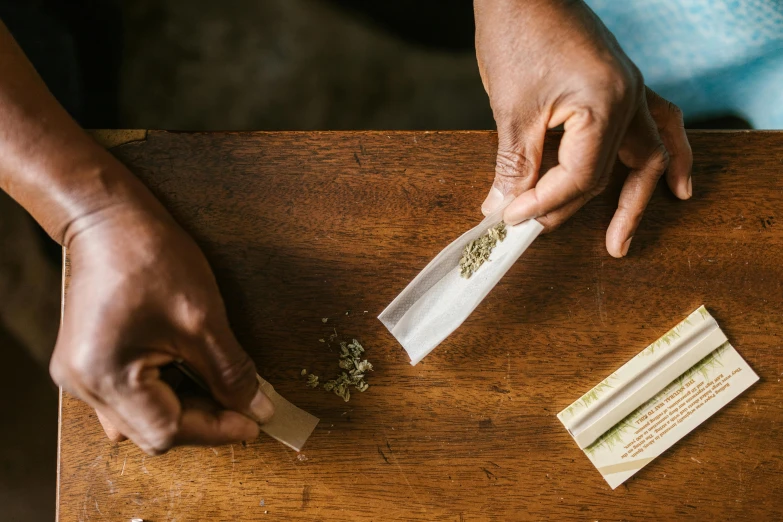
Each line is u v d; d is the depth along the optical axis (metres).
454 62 1.45
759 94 1.04
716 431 0.89
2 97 0.69
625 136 0.83
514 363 0.89
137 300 0.67
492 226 0.88
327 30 1.45
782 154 0.92
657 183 0.92
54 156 0.69
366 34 1.45
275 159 0.90
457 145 0.90
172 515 0.86
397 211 0.90
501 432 0.88
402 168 0.90
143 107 1.43
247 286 0.88
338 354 0.89
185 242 0.73
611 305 0.90
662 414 0.89
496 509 0.88
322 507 0.87
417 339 0.87
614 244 0.89
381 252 0.89
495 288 0.90
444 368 0.89
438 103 1.45
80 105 1.35
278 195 0.89
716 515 0.88
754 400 0.89
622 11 1.08
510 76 0.80
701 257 0.91
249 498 0.87
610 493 0.88
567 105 0.77
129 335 0.66
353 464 0.88
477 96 1.44
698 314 0.90
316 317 0.89
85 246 0.70
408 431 0.88
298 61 1.46
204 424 0.72
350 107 1.45
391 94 1.45
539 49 0.77
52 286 1.39
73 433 0.87
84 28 1.36
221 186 0.89
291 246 0.89
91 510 0.86
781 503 0.88
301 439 0.86
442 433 0.88
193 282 0.70
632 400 0.89
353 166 0.90
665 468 0.89
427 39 1.42
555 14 0.77
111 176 0.71
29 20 1.28
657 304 0.90
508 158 0.85
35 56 1.29
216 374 0.74
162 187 0.88
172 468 0.87
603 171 0.81
